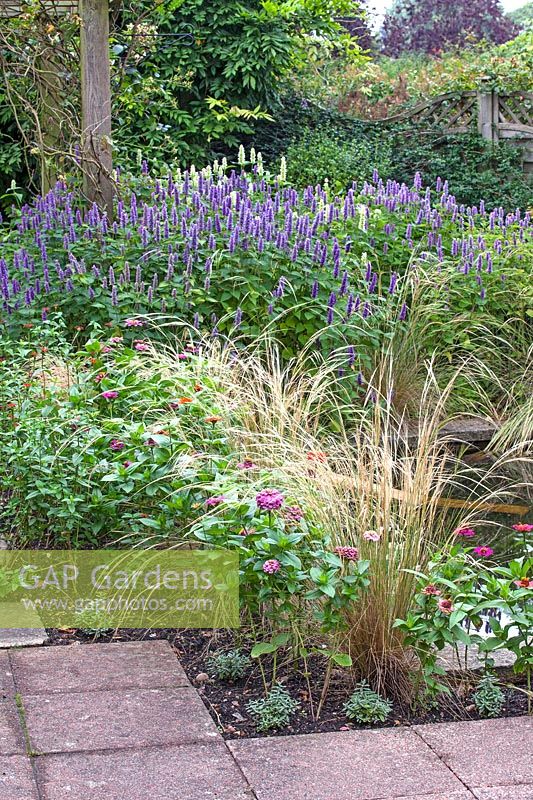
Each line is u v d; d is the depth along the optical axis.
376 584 3.07
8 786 2.32
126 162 8.02
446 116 13.62
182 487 3.38
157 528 3.39
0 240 6.57
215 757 2.53
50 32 7.06
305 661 3.04
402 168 13.07
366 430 4.68
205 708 2.81
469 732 2.73
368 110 14.76
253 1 11.95
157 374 4.41
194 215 6.38
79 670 3.04
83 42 6.38
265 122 12.77
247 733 2.73
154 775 2.42
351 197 6.98
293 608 3.07
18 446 3.85
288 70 13.75
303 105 13.29
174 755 2.53
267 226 6.00
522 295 6.89
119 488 3.66
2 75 7.71
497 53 17.47
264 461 3.88
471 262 6.88
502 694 2.98
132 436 3.65
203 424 3.96
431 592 2.88
